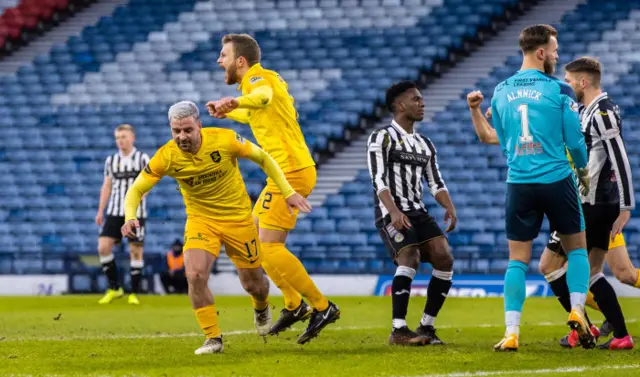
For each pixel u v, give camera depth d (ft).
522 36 58.85
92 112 207.62
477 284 140.56
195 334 76.64
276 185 60.08
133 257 122.01
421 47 207.00
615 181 62.39
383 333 76.07
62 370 51.75
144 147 199.31
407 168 65.46
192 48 219.20
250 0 225.56
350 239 170.60
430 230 65.57
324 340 69.31
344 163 189.37
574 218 57.06
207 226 59.47
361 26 215.10
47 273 167.53
